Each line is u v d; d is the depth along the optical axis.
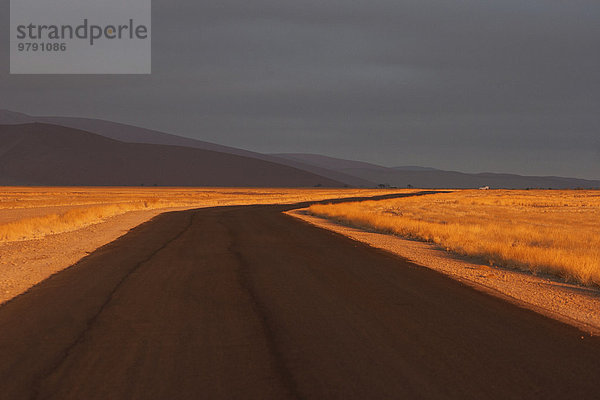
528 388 8.63
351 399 8.04
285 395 8.16
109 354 10.20
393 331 12.15
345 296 16.31
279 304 15.01
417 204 110.50
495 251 28.05
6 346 10.74
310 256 26.56
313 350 10.55
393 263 24.62
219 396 8.09
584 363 10.01
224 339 11.30
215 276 19.91
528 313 14.48
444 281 19.70
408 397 8.15
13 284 18.31
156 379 8.81
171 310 14.14
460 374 9.24
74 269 21.64
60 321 12.90
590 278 20.62
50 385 8.52
